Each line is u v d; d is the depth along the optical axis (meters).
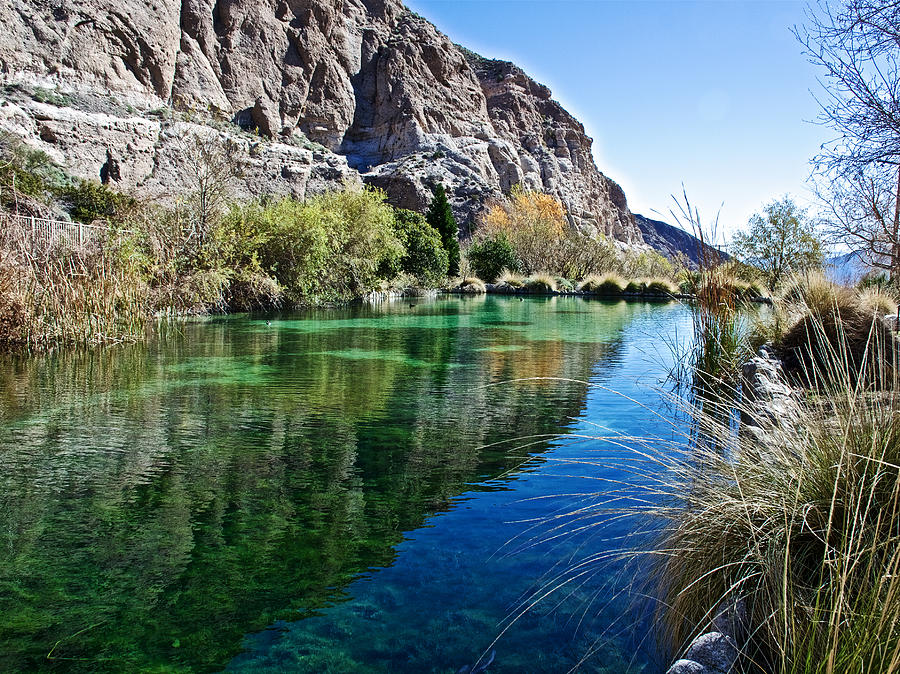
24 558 2.52
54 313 7.79
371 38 52.09
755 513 1.93
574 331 11.37
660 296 24.78
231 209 14.88
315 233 15.95
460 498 3.22
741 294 7.47
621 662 1.91
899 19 3.93
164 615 2.13
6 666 1.84
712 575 1.96
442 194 30.34
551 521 2.93
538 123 69.44
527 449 4.06
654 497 3.04
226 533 2.78
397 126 50.22
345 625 2.09
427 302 19.78
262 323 11.98
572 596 2.28
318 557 2.57
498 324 12.67
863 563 1.63
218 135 15.52
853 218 4.33
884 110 3.96
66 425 4.54
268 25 41.59
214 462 3.76
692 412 2.63
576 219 61.66
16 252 7.55
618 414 5.01
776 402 2.53
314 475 3.55
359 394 5.75
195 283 12.72
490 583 2.37
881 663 1.27
